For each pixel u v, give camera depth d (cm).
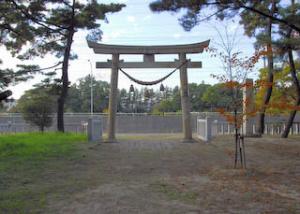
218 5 1373
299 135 2602
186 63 2175
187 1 1334
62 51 2458
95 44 2150
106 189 912
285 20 1650
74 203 786
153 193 870
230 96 1274
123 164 1298
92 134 2069
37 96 2717
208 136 2084
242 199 807
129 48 2169
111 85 2181
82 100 7012
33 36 2236
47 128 3170
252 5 1496
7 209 734
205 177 1059
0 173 1091
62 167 1219
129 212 721
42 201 795
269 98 2230
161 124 3847
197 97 6419
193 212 717
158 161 1370
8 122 3422
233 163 1294
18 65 2466
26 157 1393
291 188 910
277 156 1492
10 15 2092
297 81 2311
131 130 3812
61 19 2353
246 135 2336
